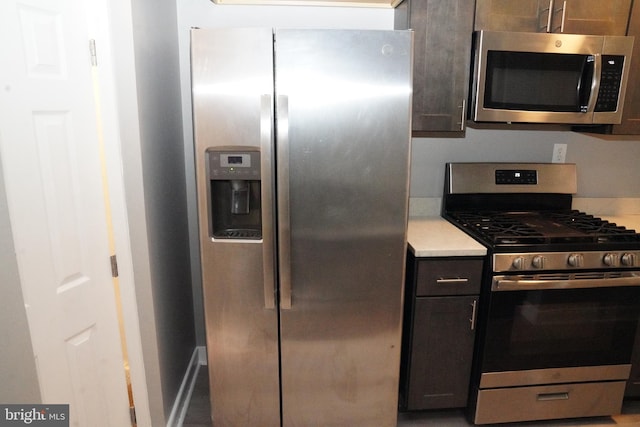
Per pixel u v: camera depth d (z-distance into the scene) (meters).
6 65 1.16
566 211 2.35
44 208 1.31
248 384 1.81
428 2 1.84
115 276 1.60
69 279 1.43
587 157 2.40
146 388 1.75
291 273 1.67
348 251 1.67
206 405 2.17
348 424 1.88
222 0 2.07
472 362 1.93
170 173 1.97
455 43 1.88
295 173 1.58
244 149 1.55
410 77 1.54
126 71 1.49
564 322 1.87
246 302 1.70
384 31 1.50
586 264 1.80
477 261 1.80
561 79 1.91
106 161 1.50
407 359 1.92
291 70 1.51
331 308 1.72
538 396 1.95
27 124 1.23
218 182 1.66
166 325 1.90
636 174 2.44
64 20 1.32
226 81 1.50
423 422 2.04
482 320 1.85
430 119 1.94
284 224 1.58
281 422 1.87
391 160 1.59
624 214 2.46
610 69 1.90
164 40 1.88
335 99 1.53
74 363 1.47
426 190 2.37
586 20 1.89
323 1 2.12
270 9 2.13
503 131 2.33
